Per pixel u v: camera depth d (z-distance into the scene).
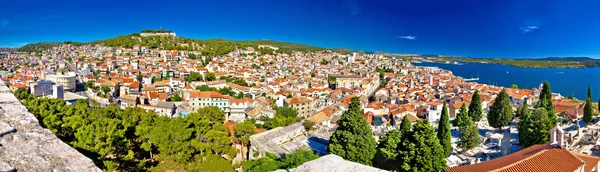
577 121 73.75
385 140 48.47
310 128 72.31
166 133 48.09
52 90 133.38
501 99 75.12
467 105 108.06
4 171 9.47
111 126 42.09
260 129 79.81
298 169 20.03
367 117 95.12
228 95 150.88
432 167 42.91
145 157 50.41
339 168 19.97
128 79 178.50
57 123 45.66
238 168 48.91
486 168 29.20
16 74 190.50
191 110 128.38
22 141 11.25
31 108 48.66
